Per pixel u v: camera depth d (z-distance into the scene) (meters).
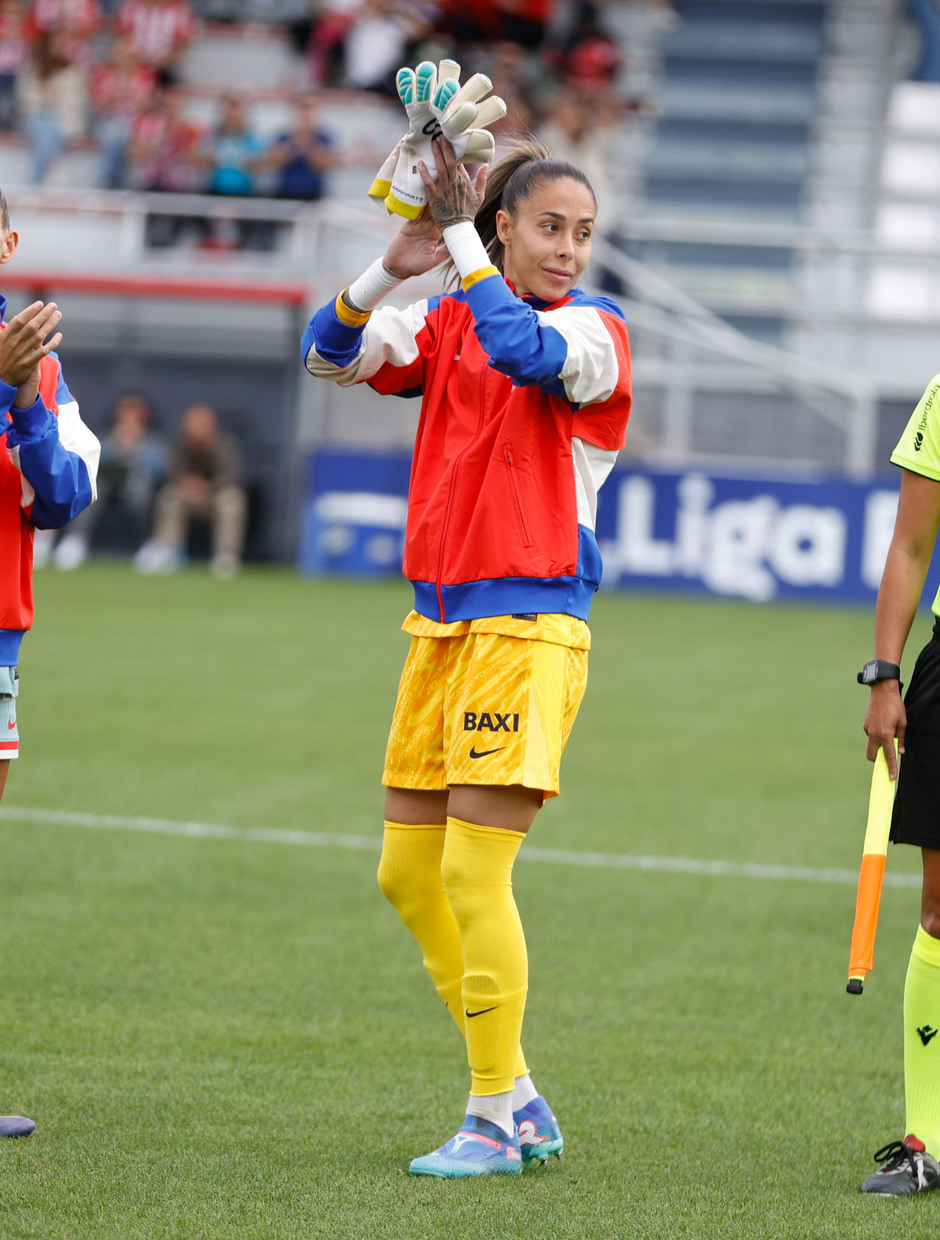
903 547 11.67
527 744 11.06
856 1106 13.11
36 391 11.14
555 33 79.31
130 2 77.94
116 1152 11.34
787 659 43.56
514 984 11.26
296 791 25.70
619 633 48.09
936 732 11.55
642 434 66.88
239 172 65.94
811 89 83.12
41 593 51.81
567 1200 10.72
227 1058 13.67
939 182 83.12
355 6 77.44
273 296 64.31
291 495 65.81
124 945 17.22
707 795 26.47
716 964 17.38
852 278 72.31
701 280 74.19
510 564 11.12
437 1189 10.84
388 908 19.28
